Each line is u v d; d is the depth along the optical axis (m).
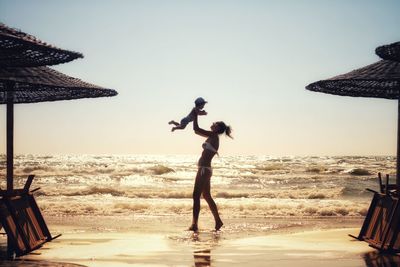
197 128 10.74
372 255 7.73
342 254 7.84
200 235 10.29
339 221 13.74
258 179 50.31
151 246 8.73
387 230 7.93
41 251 8.16
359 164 90.56
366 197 27.30
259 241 9.30
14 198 7.89
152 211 16.47
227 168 77.81
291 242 9.12
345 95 9.65
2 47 5.93
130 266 6.99
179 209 16.84
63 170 61.59
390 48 6.15
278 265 7.03
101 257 7.68
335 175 55.81
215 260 7.44
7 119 8.33
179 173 63.56
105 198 24.67
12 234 7.49
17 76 7.35
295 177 52.56
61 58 6.50
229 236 10.16
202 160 10.98
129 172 60.31
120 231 11.41
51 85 7.37
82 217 14.70
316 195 27.20
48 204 17.98
